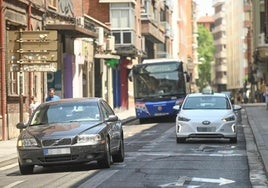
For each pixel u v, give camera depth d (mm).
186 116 47062
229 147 44000
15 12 58781
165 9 170875
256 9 148750
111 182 27797
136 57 125062
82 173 31391
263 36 129500
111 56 98250
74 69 82062
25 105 62219
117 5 112875
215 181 27891
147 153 40531
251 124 65938
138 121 84438
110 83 107438
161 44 166375
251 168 32531
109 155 32781
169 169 32219
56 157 30984
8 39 51719
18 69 50719
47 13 69438
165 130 63094
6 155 42031
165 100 77375
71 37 79375
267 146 42250
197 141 49125
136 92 78375
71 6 82875
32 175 31766
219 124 46438
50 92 52250
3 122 55562
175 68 77562
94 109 34031
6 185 28281
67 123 33031
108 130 32875
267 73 146750
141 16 129500
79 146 31000
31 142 31250
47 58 50438
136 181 28000
